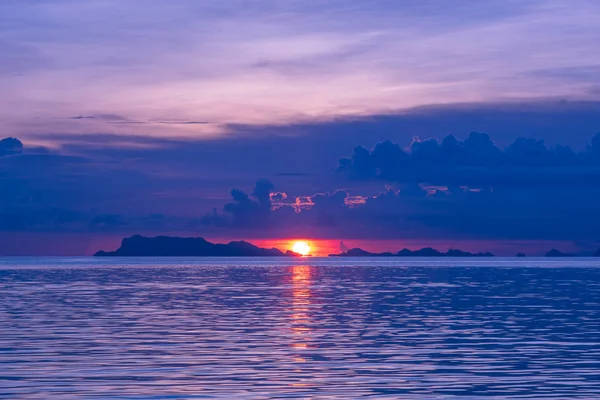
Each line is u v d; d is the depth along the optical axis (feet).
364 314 166.61
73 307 185.68
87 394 74.59
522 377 84.79
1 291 262.47
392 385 79.92
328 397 73.61
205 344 112.37
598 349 107.55
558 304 199.31
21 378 83.25
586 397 73.92
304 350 105.81
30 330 131.54
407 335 125.08
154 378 83.41
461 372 87.86
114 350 105.50
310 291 266.16
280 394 74.95
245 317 157.89
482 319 154.40
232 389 77.36
